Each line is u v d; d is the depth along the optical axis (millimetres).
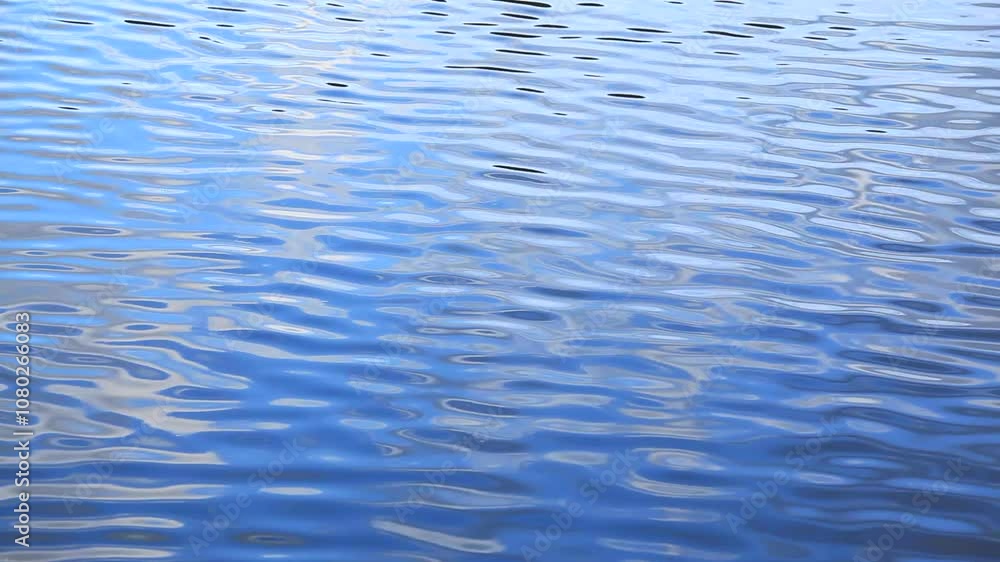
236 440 5789
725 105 11539
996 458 5953
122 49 12258
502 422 6086
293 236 8242
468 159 9906
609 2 15438
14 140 9625
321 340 6828
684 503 5484
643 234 8625
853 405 6422
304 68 12062
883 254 8453
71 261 7625
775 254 8375
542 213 8891
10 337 6605
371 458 5707
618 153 10219
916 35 14219
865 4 15820
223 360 6535
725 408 6340
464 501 5410
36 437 5691
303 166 9531
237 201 8781
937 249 8562
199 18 13617
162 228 8242
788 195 9477
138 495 5316
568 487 5566
